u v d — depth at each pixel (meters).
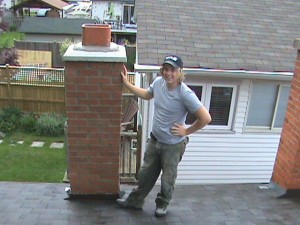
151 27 7.53
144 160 2.96
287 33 8.13
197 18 8.20
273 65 6.89
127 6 26.56
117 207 3.08
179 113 2.67
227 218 2.99
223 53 7.04
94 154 3.02
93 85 2.77
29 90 11.84
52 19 22.55
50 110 12.11
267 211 3.18
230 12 8.66
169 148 2.79
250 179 7.92
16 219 2.77
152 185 3.00
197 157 7.54
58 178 8.46
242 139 7.50
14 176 8.48
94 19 23.75
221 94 7.09
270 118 7.45
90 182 3.12
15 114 11.62
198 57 6.79
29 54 16.67
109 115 2.88
